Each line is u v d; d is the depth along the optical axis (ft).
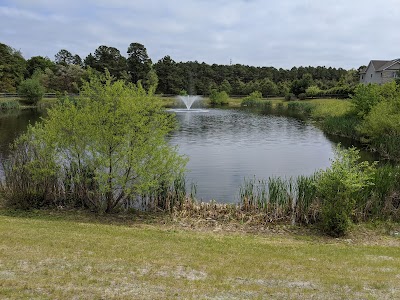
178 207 40.16
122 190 38.99
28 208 39.45
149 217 38.50
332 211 34.76
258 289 19.89
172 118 41.19
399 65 205.26
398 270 24.26
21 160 40.88
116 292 18.38
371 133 85.66
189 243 29.22
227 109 220.64
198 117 167.22
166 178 39.55
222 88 306.35
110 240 27.89
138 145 38.27
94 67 268.62
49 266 21.22
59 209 39.75
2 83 220.84
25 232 28.35
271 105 244.42
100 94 39.32
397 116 79.71
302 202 38.37
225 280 20.99
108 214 38.91
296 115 180.86
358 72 285.23
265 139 101.91
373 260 26.71
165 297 18.15
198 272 22.07
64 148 39.99
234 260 25.04
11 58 236.43
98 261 22.62
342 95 233.14
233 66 363.15
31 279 19.12
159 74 291.17
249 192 44.91
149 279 20.33
